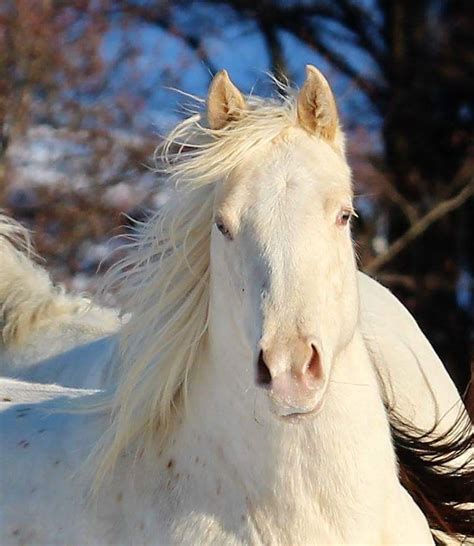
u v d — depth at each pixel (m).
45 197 21.94
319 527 6.41
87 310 10.08
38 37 22.44
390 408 8.00
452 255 27.53
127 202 21.81
